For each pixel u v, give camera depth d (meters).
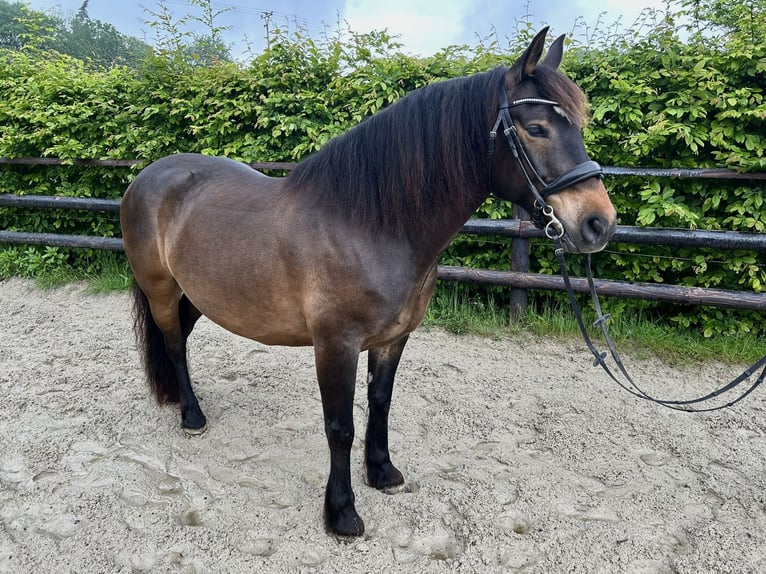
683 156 3.34
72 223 4.88
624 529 1.87
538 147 1.41
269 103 3.99
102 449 2.29
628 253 3.54
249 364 3.22
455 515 1.93
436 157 1.54
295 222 1.66
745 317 3.40
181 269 1.96
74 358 3.28
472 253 3.95
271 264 1.69
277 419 2.59
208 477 2.12
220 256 1.81
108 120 4.55
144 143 4.33
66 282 4.64
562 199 1.41
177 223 2.01
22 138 4.54
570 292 1.62
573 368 3.20
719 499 2.06
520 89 1.45
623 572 1.68
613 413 2.70
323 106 3.89
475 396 2.87
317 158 1.72
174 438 2.40
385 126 1.59
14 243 4.87
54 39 5.38
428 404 2.78
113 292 4.44
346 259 1.56
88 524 1.84
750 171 3.09
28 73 4.91
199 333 3.71
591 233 1.40
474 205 1.60
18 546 1.73
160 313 2.31
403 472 2.19
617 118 3.41
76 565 1.67
